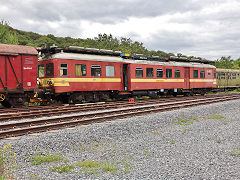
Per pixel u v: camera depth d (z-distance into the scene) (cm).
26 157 570
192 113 1245
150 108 1386
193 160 560
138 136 809
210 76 2669
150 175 470
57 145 659
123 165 530
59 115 1133
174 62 2280
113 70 1742
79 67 1550
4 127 811
